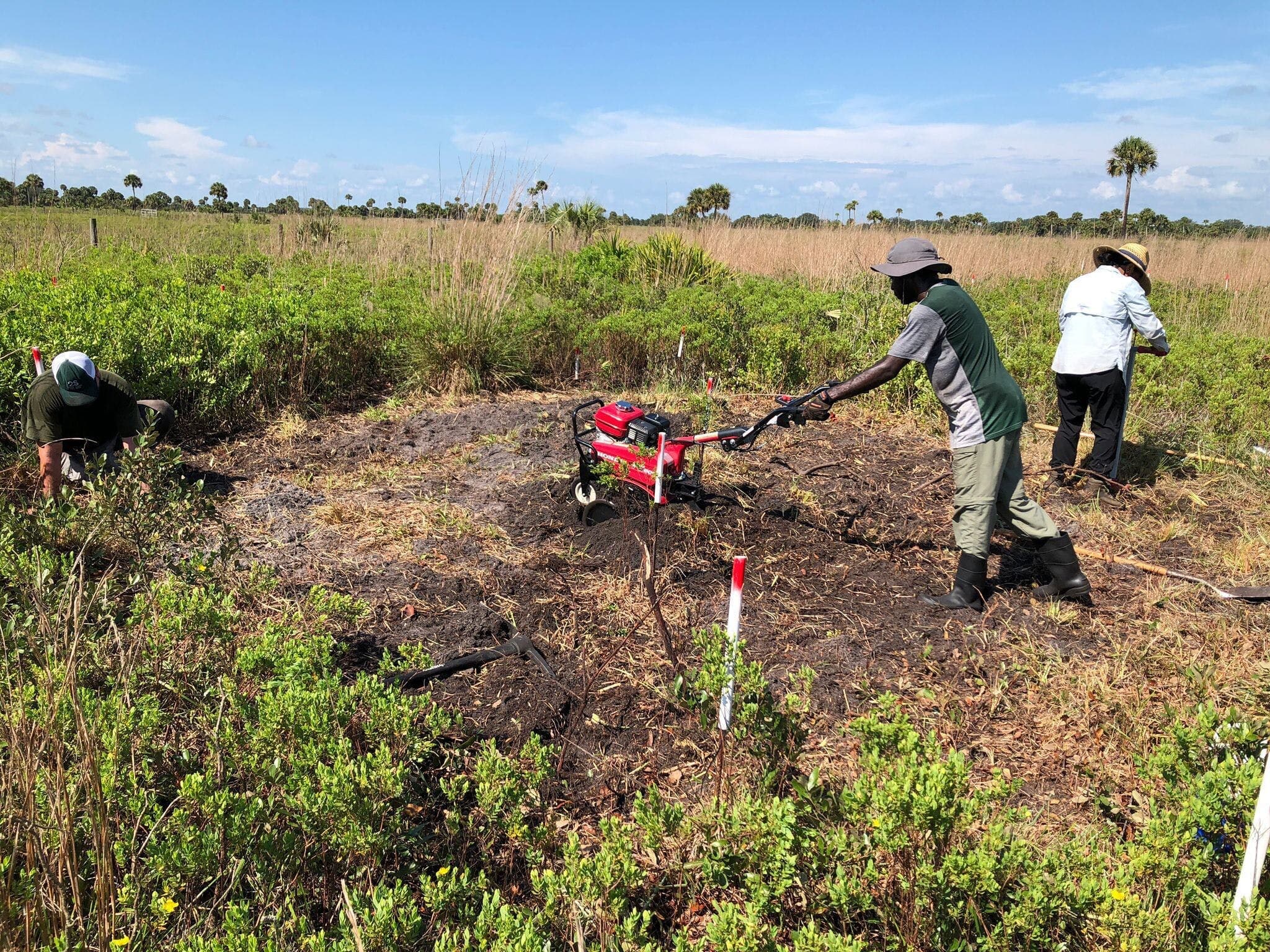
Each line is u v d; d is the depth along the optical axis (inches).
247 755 108.3
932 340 168.1
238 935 83.6
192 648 133.4
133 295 359.3
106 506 151.2
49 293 332.8
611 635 166.6
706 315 398.9
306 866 102.6
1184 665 157.6
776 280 566.6
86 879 95.9
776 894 89.4
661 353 372.8
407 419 307.9
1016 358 344.8
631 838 110.0
